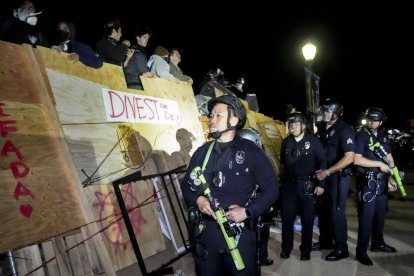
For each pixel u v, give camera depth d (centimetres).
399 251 555
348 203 978
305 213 524
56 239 348
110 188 421
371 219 505
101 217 397
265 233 497
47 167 355
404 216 784
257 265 271
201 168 279
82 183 391
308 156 520
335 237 530
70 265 358
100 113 452
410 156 1991
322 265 506
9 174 324
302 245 529
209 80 803
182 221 508
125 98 500
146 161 491
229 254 260
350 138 511
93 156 420
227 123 278
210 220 269
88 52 478
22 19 447
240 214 254
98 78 470
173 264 463
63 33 467
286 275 472
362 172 516
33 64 382
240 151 273
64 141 373
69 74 429
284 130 1277
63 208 351
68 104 413
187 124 623
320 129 586
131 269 415
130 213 435
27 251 321
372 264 499
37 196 336
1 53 361
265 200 265
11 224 308
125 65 563
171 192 513
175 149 562
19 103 357
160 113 561
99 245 361
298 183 525
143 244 438
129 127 491
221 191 269
